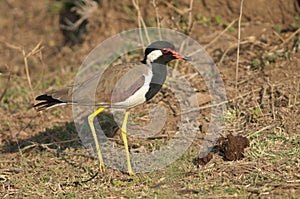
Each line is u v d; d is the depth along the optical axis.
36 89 15.86
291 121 12.53
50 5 20.73
